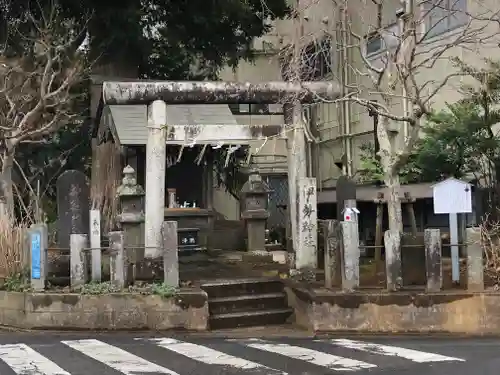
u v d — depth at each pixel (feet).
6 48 55.52
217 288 35.96
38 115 52.21
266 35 69.72
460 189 33.14
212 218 59.52
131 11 55.88
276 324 35.06
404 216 52.95
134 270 35.32
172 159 59.47
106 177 53.67
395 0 51.72
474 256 31.83
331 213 65.36
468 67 43.37
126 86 35.96
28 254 35.91
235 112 72.54
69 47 58.23
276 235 64.08
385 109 34.27
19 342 29.89
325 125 71.05
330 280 33.94
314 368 23.70
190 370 23.63
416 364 24.08
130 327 32.73
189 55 68.90
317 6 48.44
